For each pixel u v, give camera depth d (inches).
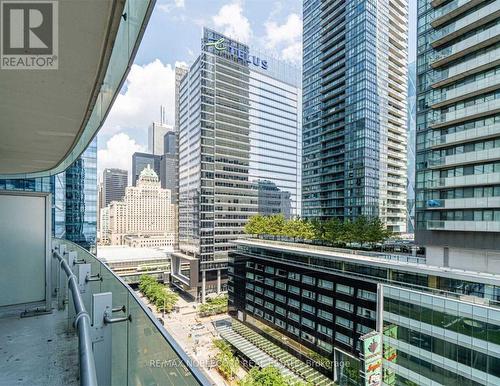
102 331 88.7
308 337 943.0
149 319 77.7
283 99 2721.5
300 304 985.5
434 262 800.3
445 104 801.6
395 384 655.8
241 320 1289.4
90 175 1581.0
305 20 2202.3
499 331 493.0
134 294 89.0
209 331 1289.4
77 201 1517.0
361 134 1701.5
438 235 795.4
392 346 674.8
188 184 2154.3
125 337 92.0
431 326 596.4
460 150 772.6
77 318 72.2
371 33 1737.2
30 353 94.5
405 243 1203.9
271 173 2591.0
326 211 1924.2
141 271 2110.0
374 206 1733.5
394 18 1930.4
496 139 707.4
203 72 2068.2
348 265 840.3
